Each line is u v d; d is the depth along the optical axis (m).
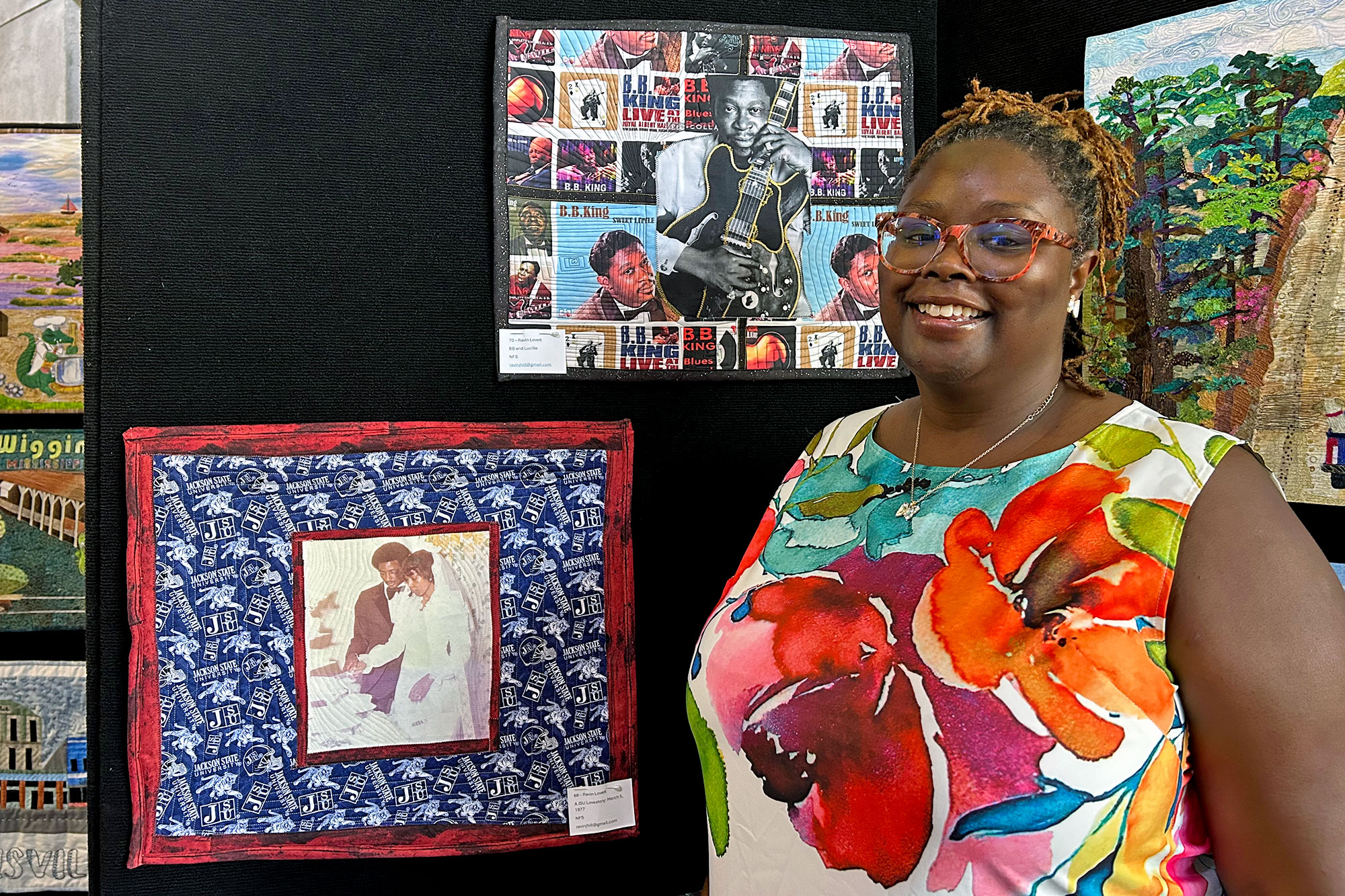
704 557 1.32
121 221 1.16
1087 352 1.14
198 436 1.18
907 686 0.72
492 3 1.24
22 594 1.37
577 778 1.27
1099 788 0.64
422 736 1.23
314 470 1.21
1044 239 0.74
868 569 0.80
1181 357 1.06
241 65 1.17
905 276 0.79
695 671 0.90
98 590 1.19
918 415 0.91
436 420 1.25
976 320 0.76
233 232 1.19
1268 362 1.00
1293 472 0.98
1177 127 1.05
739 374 1.30
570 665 1.27
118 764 1.19
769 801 0.79
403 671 1.23
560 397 1.28
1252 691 0.62
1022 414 0.81
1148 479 0.70
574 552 1.27
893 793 0.70
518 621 1.26
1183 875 0.70
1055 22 1.18
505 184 1.24
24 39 1.36
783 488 0.98
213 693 1.19
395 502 1.23
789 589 0.85
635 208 1.27
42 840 1.37
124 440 1.17
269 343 1.20
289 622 1.21
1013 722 0.67
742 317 1.30
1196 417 1.05
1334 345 0.95
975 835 0.66
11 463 1.37
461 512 1.24
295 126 1.19
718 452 1.32
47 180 1.37
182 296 1.18
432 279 1.24
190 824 1.19
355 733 1.22
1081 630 0.67
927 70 1.35
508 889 1.28
